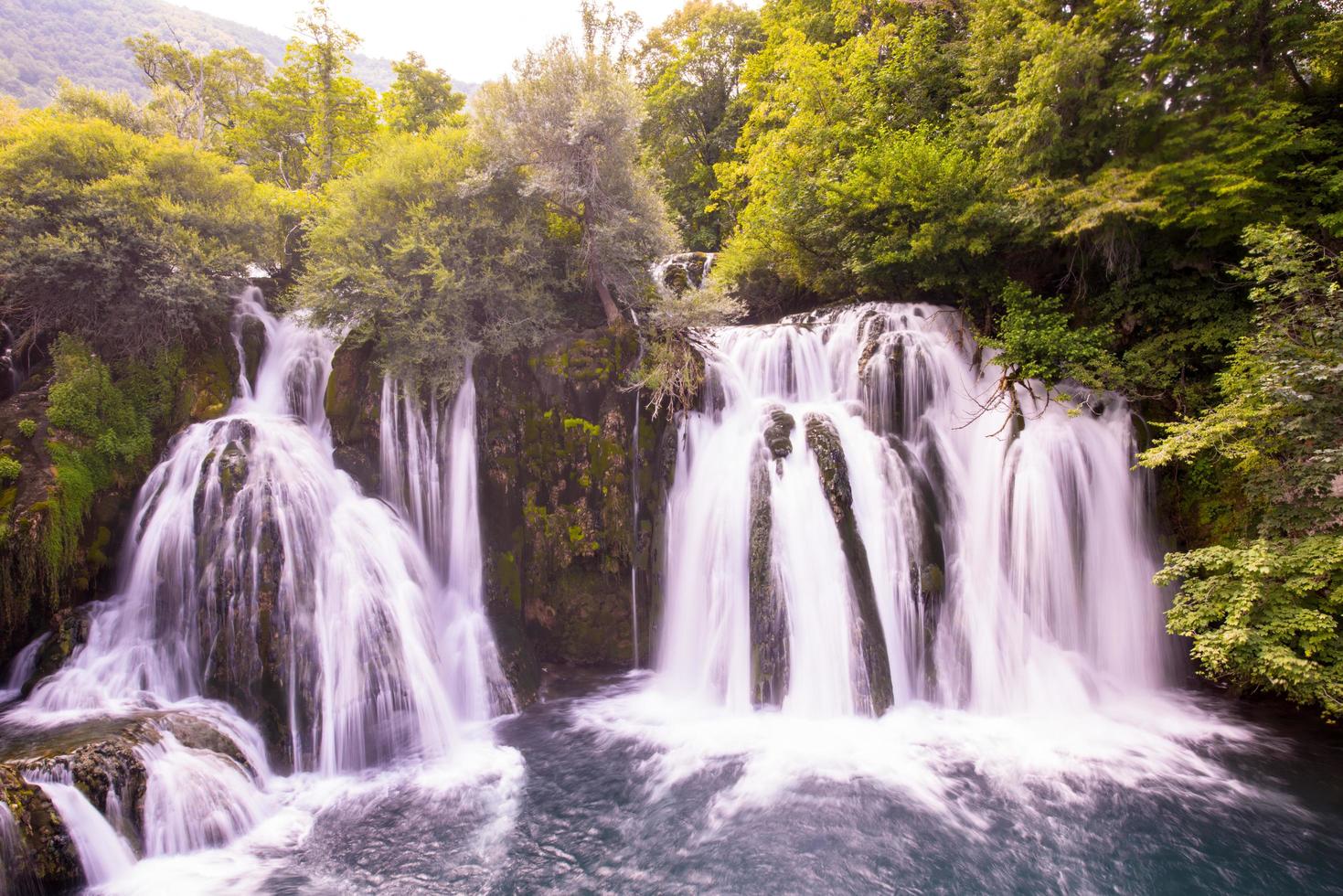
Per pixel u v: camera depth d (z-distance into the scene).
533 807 9.12
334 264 13.43
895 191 14.93
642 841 8.40
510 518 13.87
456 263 13.51
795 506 12.06
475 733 11.21
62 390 11.95
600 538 13.72
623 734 11.06
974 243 13.98
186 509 11.31
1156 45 12.45
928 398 13.93
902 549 12.02
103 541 11.60
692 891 7.52
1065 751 10.20
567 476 13.79
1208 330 12.70
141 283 13.56
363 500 12.45
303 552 10.91
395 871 7.84
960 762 9.96
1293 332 9.65
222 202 15.23
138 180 13.71
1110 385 13.27
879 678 11.17
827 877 7.73
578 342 14.04
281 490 11.22
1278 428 9.70
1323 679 8.76
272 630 10.16
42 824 7.19
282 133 29.23
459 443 13.70
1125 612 12.37
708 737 10.86
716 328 16.28
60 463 11.37
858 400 14.01
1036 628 12.16
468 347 13.41
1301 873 7.68
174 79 27.69
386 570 11.70
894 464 12.58
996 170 14.02
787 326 15.52
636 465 13.80
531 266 14.06
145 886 7.43
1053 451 12.49
